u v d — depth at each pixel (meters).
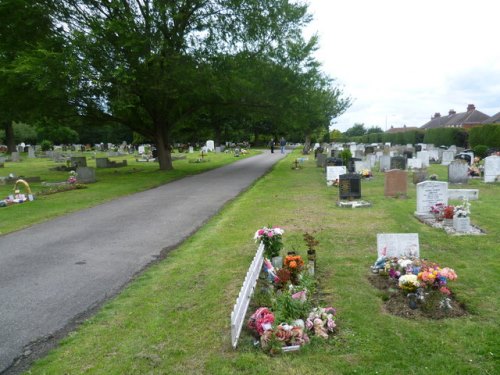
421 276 5.88
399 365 4.47
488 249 8.47
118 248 9.34
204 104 27.47
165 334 5.27
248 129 74.12
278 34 25.67
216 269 7.59
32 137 77.50
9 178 22.11
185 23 24.14
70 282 7.28
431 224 10.71
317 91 27.58
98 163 31.88
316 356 4.67
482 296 6.12
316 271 7.32
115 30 20.05
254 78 24.72
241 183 20.83
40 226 11.74
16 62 19.42
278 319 5.09
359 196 14.39
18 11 20.33
